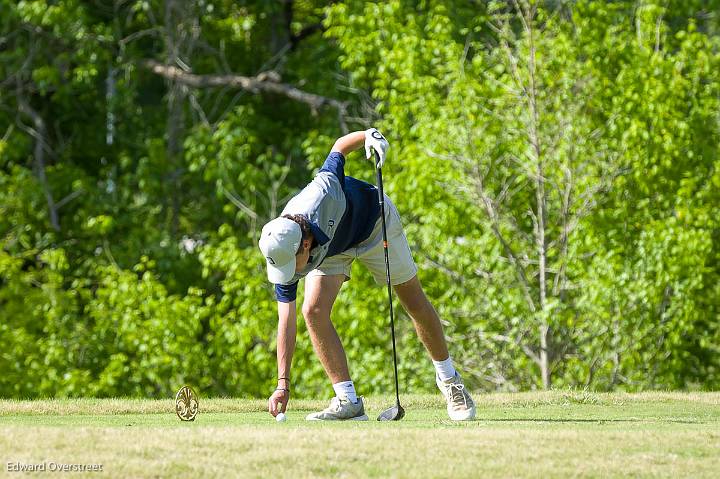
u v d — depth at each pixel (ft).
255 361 136.46
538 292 130.52
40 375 145.28
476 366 129.80
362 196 55.26
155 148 168.76
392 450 40.73
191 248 176.04
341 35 150.20
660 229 125.18
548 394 72.69
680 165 134.72
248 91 189.37
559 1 140.56
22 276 157.28
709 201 134.72
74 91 176.45
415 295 57.77
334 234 53.16
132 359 147.95
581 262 127.44
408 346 131.85
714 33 173.06
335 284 55.98
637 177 127.95
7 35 175.22
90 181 172.55
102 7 180.34
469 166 127.13
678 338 124.57
